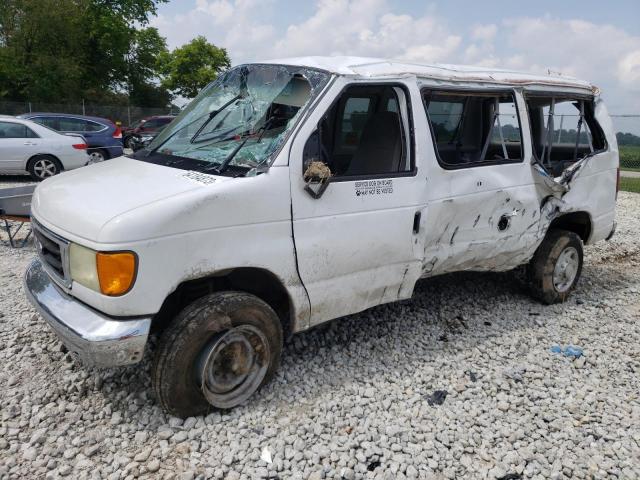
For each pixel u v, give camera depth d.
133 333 2.75
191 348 2.97
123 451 2.90
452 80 4.07
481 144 4.78
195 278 2.93
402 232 3.75
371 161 4.04
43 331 4.15
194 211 2.84
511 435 3.23
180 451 2.91
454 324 4.73
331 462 2.92
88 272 2.78
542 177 4.69
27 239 6.76
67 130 14.80
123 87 41.84
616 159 5.61
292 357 3.95
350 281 3.59
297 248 3.25
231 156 3.30
